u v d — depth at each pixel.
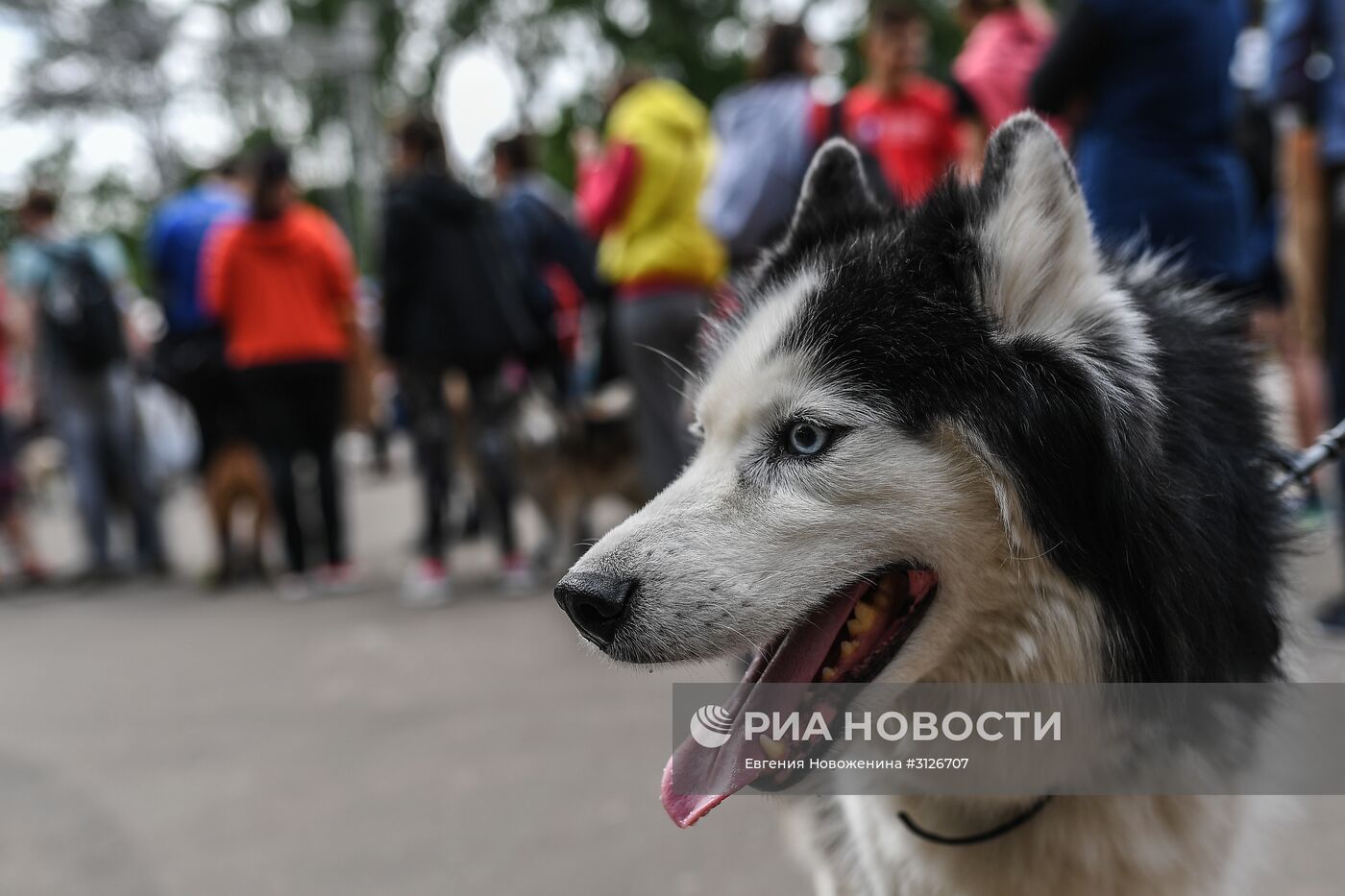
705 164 4.85
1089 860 1.71
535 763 3.24
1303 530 1.91
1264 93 4.30
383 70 30.05
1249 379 1.88
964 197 1.75
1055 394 1.59
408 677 4.20
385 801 3.05
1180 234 3.12
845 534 1.70
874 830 1.83
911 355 1.67
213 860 2.78
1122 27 3.04
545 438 5.93
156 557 6.96
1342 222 3.50
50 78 23.58
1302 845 2.41
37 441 11.33
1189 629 1.60
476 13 29.12
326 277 5.79
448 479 5.47
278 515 5.90
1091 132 3.24
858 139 4.34
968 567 1.67
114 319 6.68
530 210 6.17
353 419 6.50
